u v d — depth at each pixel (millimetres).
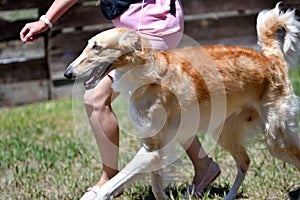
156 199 4785
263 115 4957
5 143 7379
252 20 9961
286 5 9312
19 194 5664
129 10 4633
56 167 6387
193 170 5969
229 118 5094
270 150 5023
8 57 9750
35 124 8336
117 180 4438
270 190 5391
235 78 4746
